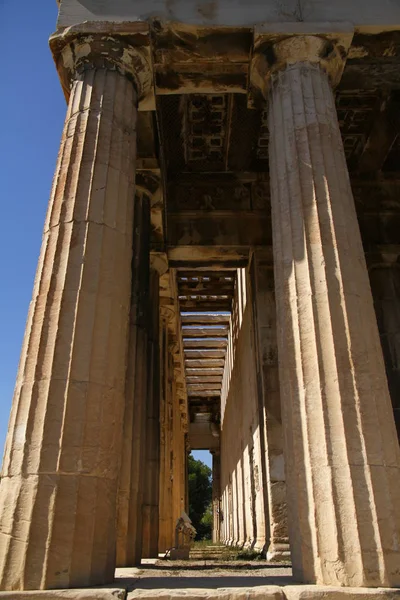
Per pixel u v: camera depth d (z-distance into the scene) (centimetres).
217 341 3312
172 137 1446
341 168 822
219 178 1592
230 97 1313
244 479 2097
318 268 725
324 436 627
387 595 519
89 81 888
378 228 1538
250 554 1402
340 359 663
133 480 1101
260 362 1446
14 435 635
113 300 736
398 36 959
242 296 2042
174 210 1558
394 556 564
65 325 685
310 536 604
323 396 648
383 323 1462
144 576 732
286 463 686
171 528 2333
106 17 942
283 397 714
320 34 915
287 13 949
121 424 703
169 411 2325
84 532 595
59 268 725
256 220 1558
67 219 760
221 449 4012
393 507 591
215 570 885
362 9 962
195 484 7419
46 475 603
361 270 748
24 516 584
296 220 773
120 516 1044
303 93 873
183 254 1564
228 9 957
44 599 514
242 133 1438
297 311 715
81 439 630
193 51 966
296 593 518
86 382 661
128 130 881
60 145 852
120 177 827
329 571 569
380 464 610
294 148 830
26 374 666
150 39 925
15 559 567
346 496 591
